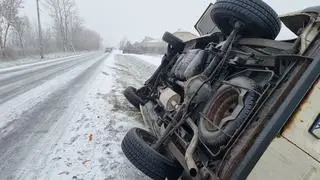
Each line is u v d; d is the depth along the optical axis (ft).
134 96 21.08
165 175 10.59
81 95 28.86
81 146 15.01
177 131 11.85
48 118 19.86
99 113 21.84
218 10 11.66
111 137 16.66
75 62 84.79
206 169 8.86
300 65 8.03
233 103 10.25
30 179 11.46
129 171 12.75
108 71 55.72
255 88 9.28
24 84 34.45
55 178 11.64
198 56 13.33
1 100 24.71
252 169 7.23
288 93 7.73
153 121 15.19
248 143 7.72
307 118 6.98
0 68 55.67
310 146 6.86
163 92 15.55
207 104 10.99
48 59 102.83
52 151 14.19
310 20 9.00
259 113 8.25
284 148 7.05
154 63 84.94
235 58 11.19
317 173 6.81
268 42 10.94
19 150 14.16
